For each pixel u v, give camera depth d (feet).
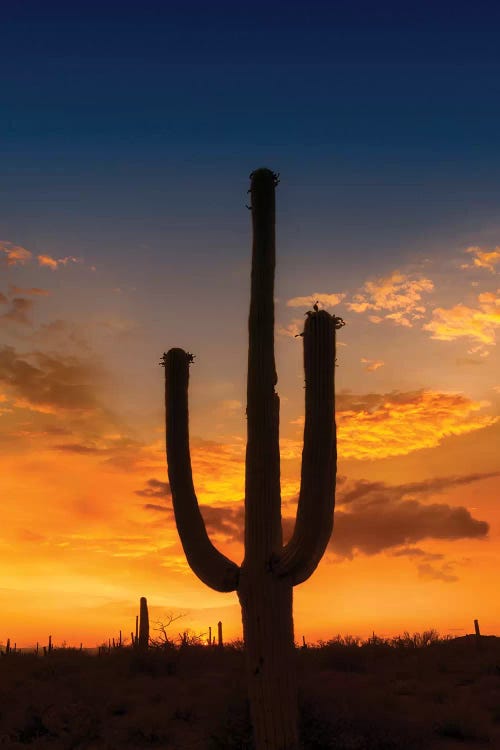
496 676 66.54
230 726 40.06
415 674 69.51
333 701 42.57
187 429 40.45
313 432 35.09
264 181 41.27
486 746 42.29
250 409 38.22
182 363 41.11
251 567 36.27
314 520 34.81
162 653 73.41
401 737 41.19
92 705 52.85
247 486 37.40
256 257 40.47
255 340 39.04
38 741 43.80
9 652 88.38
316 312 36.70
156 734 44.47
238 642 79.87
